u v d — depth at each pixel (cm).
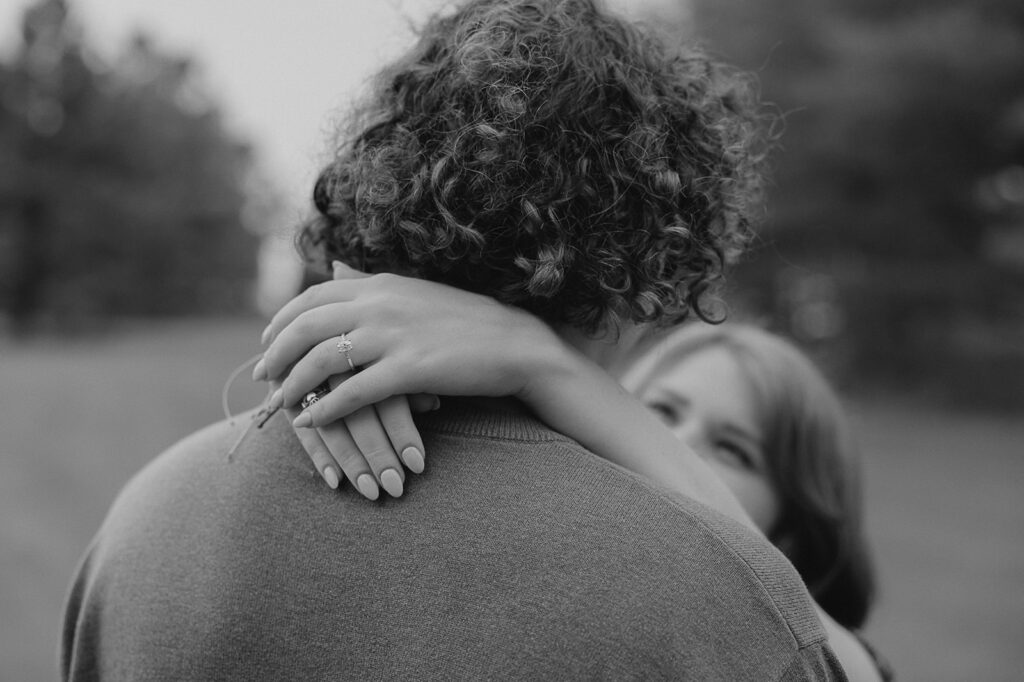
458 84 93
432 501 84
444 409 92
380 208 94
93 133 3903
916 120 1733
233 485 92
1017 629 487
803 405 185
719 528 82
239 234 5228
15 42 3825
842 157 1797
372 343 87
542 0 99
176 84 5147
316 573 84
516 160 89
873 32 1781
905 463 1158
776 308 1988
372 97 102
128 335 3634
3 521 568
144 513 98
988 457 1215
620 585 77
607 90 94
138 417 1064
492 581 79
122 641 92
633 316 96
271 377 92
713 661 76
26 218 3788
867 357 1977
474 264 94
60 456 801
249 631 84
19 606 417
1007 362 1844
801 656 80
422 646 79
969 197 1870
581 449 87
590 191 91
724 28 1867
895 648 457
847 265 1941
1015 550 683
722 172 103
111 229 3962
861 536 189
